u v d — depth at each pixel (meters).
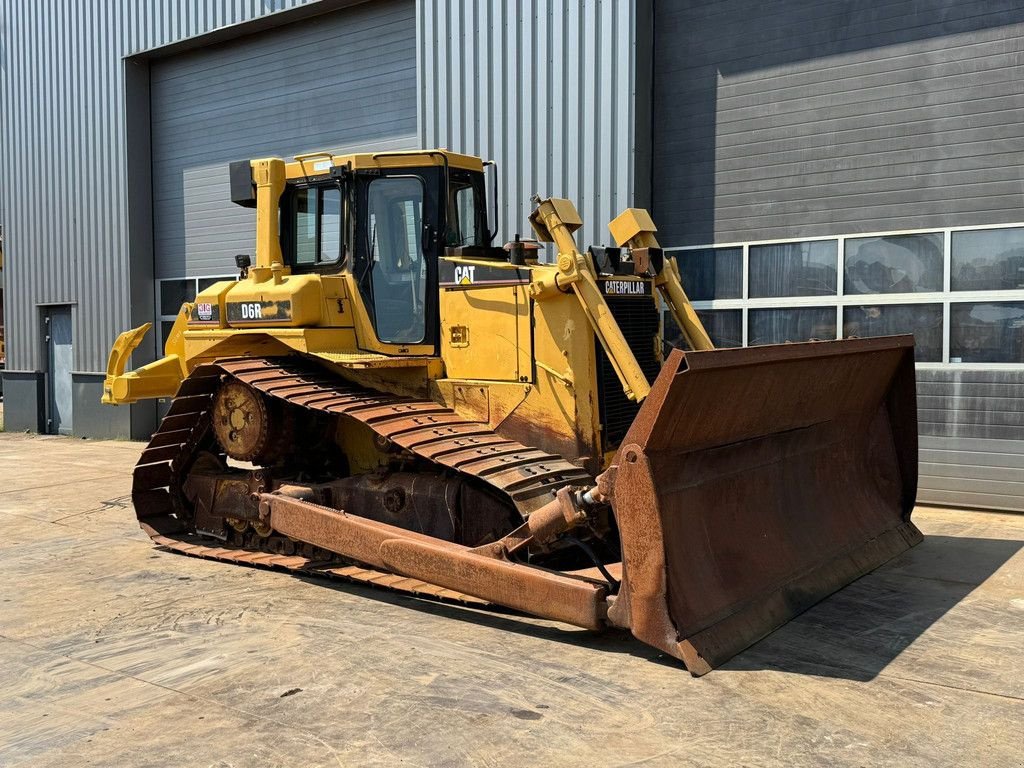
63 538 7.75
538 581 4.88
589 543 5.93
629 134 9.55
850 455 6.67
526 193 10.28
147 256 14.66
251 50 13.30
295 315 6.34
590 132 9.80
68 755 3.67
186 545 7.17
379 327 6.52
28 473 11.33
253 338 6.86
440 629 5.21
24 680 4.50
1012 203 8.14
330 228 6.74
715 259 9.65
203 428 7.30
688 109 9.72
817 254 9.08
